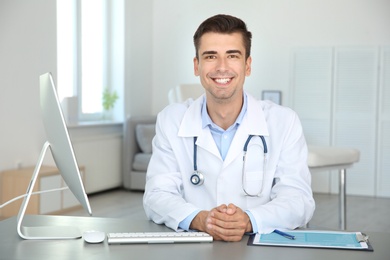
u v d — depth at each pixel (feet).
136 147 21.31
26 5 16.42
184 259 4.40
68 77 20.54
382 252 4.63
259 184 6.05
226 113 5.96
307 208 5.88
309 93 21.30
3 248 4.75
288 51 21.68
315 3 21.22
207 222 5.08
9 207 15.61
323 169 13.05
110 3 22.59
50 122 4.94
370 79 20.48
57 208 16.37
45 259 4.41
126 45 22.62
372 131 20.56
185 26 23.72
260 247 4.79
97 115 22.20
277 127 6.26
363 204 18.93
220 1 22.91
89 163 19.75
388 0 20.25
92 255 4.52
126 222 5.83
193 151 6.18
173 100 19.60
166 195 5.95
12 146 16.11
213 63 5.60
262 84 22.13
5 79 15.78
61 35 20.11
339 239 5.03
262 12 22.07
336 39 20.99
